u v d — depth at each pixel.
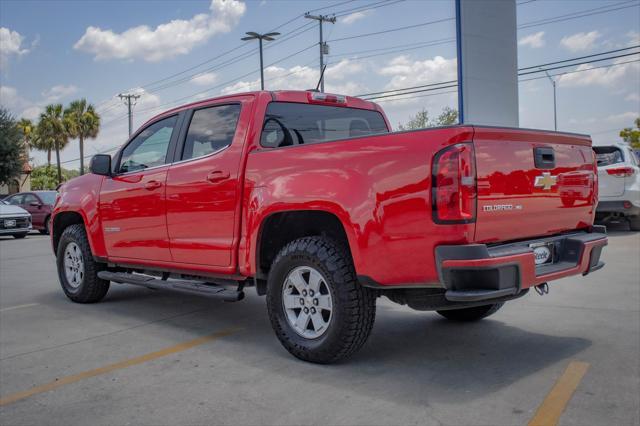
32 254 12.33
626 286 6.61
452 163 3.27
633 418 3.04
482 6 11.88
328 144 3.90
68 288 6.57
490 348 4.36
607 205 11.47
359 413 3.17
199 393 3.54
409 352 4.29
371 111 5.76
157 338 4.88
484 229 3.38
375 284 3.62
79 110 50.69
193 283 5.05
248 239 4.39
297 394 3.48
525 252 3.46
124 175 5.75
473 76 11.73
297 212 4.18
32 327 5.34
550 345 4.39
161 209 5.22
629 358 4.02
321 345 3.92
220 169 4.65
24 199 19.59
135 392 3.58
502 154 3.50
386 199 3.53
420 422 3.03
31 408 3.36
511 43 12.49
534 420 3.03
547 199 3.84
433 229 3.34
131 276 5.68
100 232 6.02
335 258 3.83
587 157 4.32
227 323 5.41
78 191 6.38
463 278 3.29
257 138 4.58
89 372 3.99
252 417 3.15
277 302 4.20
